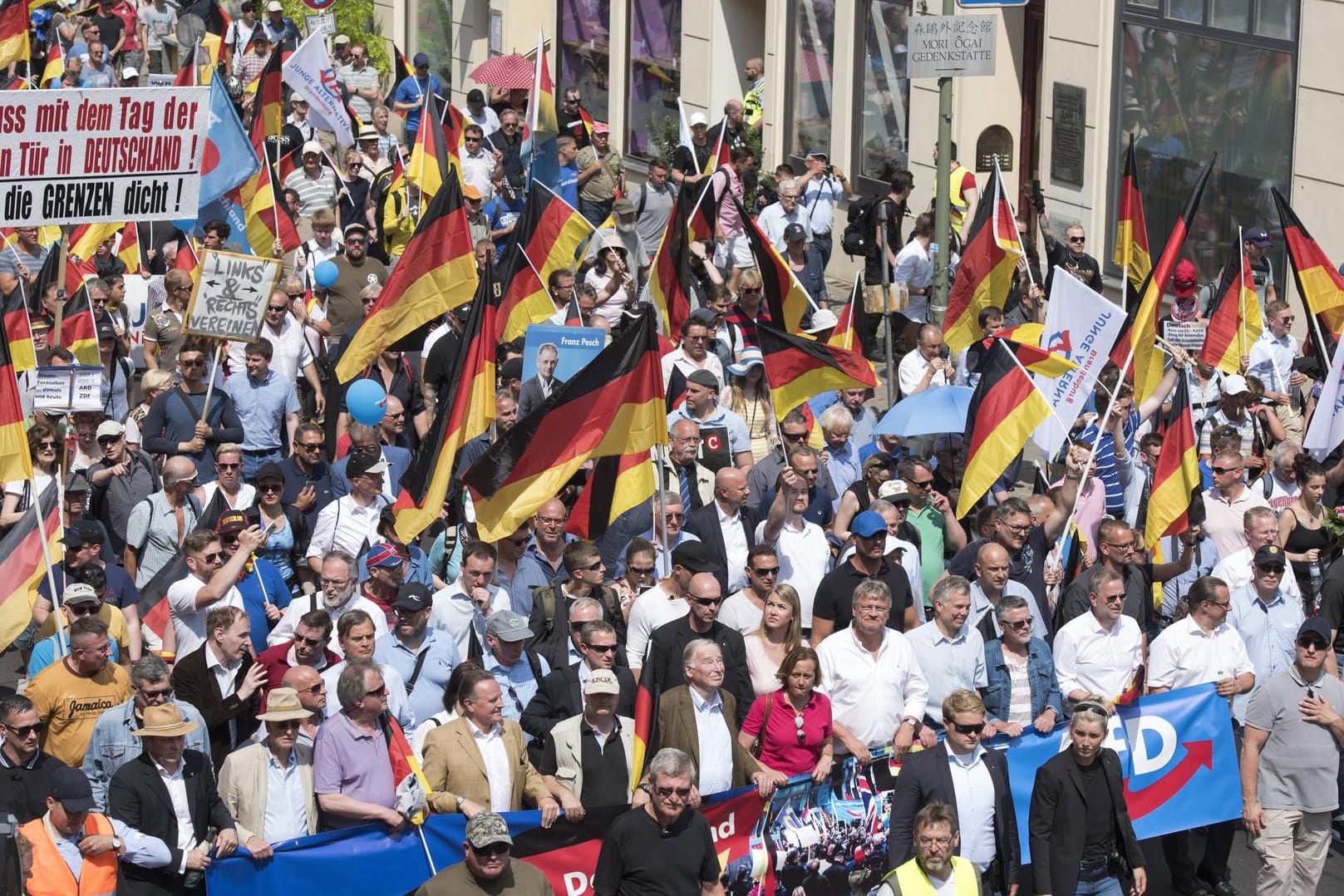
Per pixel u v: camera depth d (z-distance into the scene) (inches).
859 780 1266.0
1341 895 1354.6
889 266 2357.3
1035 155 2704.2
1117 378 1727.4
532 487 1412.4
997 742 1294.3
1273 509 1630.2
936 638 1320.1
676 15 3341.5
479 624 1357.0
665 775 1080.2
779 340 1672.0
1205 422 1887.3
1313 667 1284.4
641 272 2581.2
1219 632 1376.7
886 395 2310.5
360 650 1221.1
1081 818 1179.9
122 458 1620.3
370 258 2234.3
